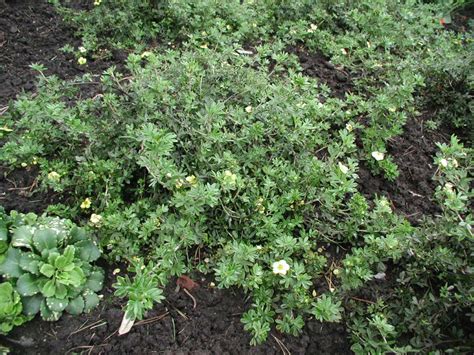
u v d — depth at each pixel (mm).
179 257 677
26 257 623
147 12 1120
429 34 1256
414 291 692
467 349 614
